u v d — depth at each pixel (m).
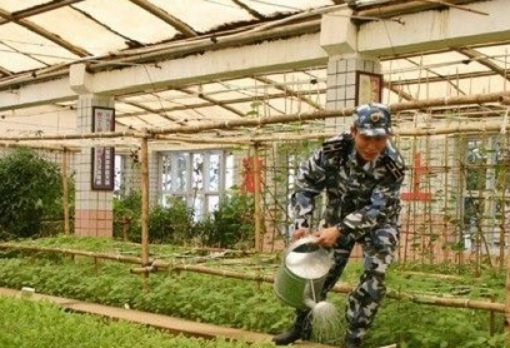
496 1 8.63
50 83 15.30
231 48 11.83
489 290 6.88
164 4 11.06
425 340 5.52
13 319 5.83
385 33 9.62
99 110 14.40
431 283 7.73
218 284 7.92
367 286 5.30
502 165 9.69
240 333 6.47
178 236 16.56
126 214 17.17
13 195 14.71
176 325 6.93
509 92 5.38
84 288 8.73
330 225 5.49
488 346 5.46
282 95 14.52
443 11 9.09
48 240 12.40
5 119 19.12
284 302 5.18
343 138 5.18
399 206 5.36
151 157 23.73
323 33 10.03
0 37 13.24
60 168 16.25
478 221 10.20
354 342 5.36
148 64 13.19
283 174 11.76
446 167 10.90
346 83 9.99
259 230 10.98
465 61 11.63
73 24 12.35
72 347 5.05
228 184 21.55
